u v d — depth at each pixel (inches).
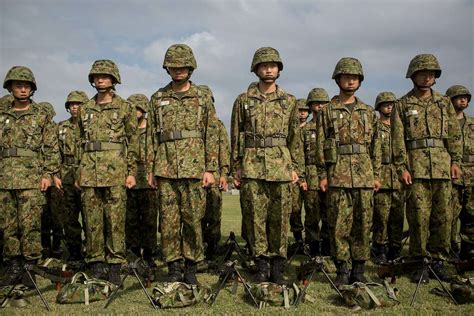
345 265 242.5
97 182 239.1
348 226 242.8
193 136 235.5
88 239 243.6
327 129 252.1
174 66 230.7
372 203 243.1
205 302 209.6
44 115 265.3
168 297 202.4
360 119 245.3
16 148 255.6
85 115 248.8
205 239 330.3
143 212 316.2
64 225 335.6
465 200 320.8
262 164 237.3
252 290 210.5
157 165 234.8
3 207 253.8
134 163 250.4
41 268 220.4
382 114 359.9
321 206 357.4
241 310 196.1
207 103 241.1
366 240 240.5
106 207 243.3
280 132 240.8
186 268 233.8
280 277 239.1
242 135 246.8
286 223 240.5
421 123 259.6
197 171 233.3
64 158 341.7
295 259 336.2
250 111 243.3
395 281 249.1
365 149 243.9
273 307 200.7
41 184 258.4
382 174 326.3
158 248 373.7
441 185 257.0
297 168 245.4
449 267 297.9
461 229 323.9
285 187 238.4
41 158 262.7
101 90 247.9
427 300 212.2
